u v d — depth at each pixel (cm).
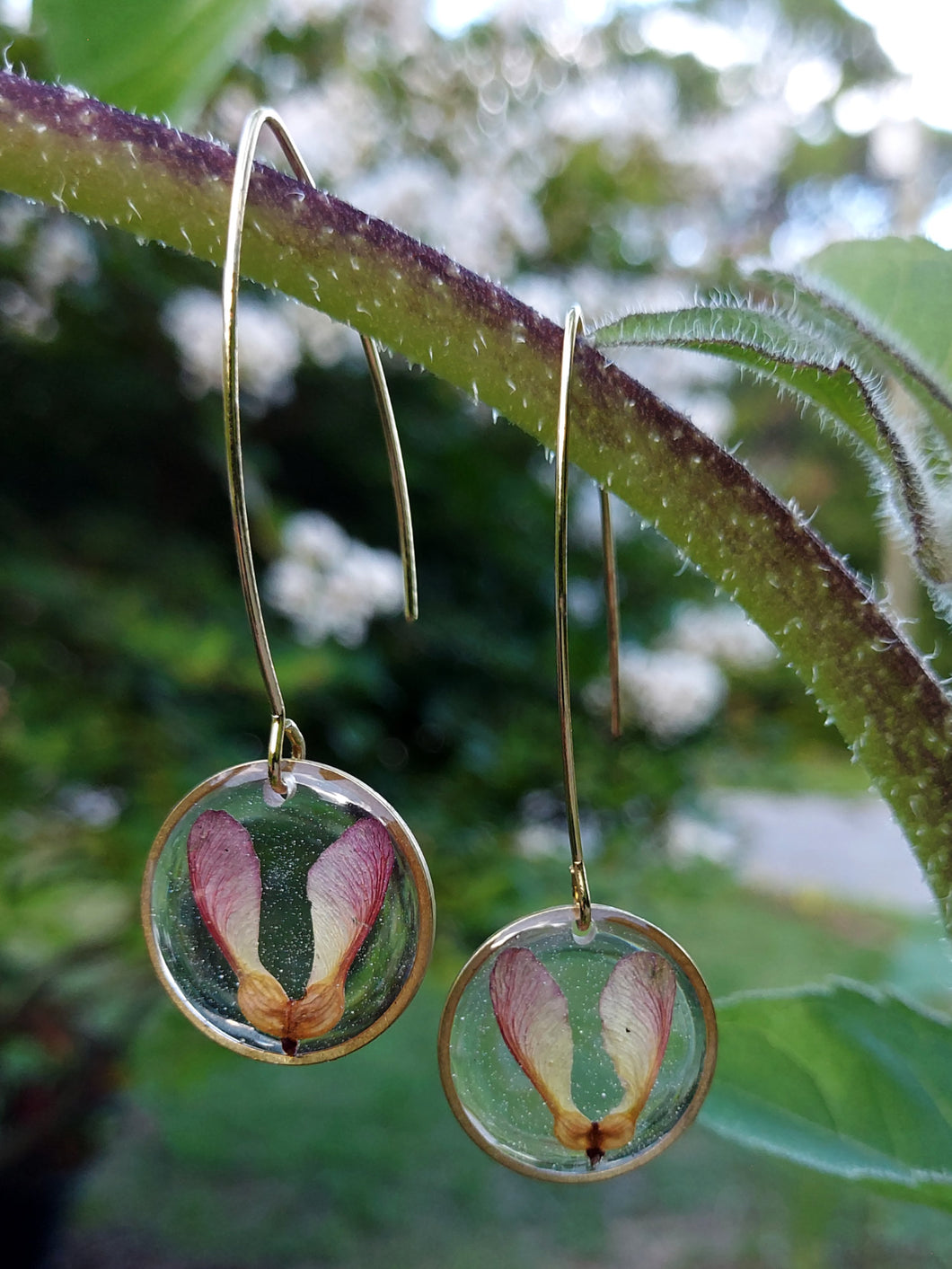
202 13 10
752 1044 10
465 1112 10
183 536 42
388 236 8
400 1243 44
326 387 44
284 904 10
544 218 48
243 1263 42
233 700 37
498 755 40
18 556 37
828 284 9
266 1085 55
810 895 82
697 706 44
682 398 47
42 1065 35
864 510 91
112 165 8
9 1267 39
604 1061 10
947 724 8
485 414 45
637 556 47
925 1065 9
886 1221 38
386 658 42
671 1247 43
